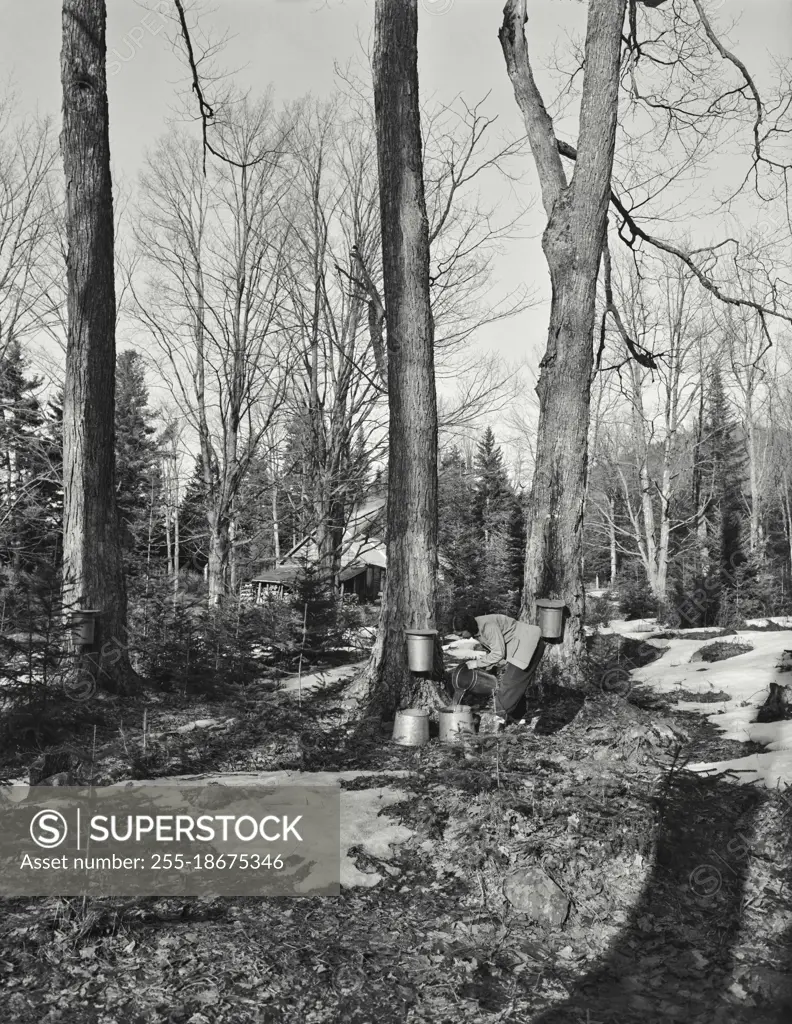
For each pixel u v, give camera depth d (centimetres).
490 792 554
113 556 1055
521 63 1191
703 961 404
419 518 927
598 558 5991
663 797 538
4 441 2416
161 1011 348
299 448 2752
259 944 402
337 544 2669
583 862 481
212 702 1008
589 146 1096
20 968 371
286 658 1294
